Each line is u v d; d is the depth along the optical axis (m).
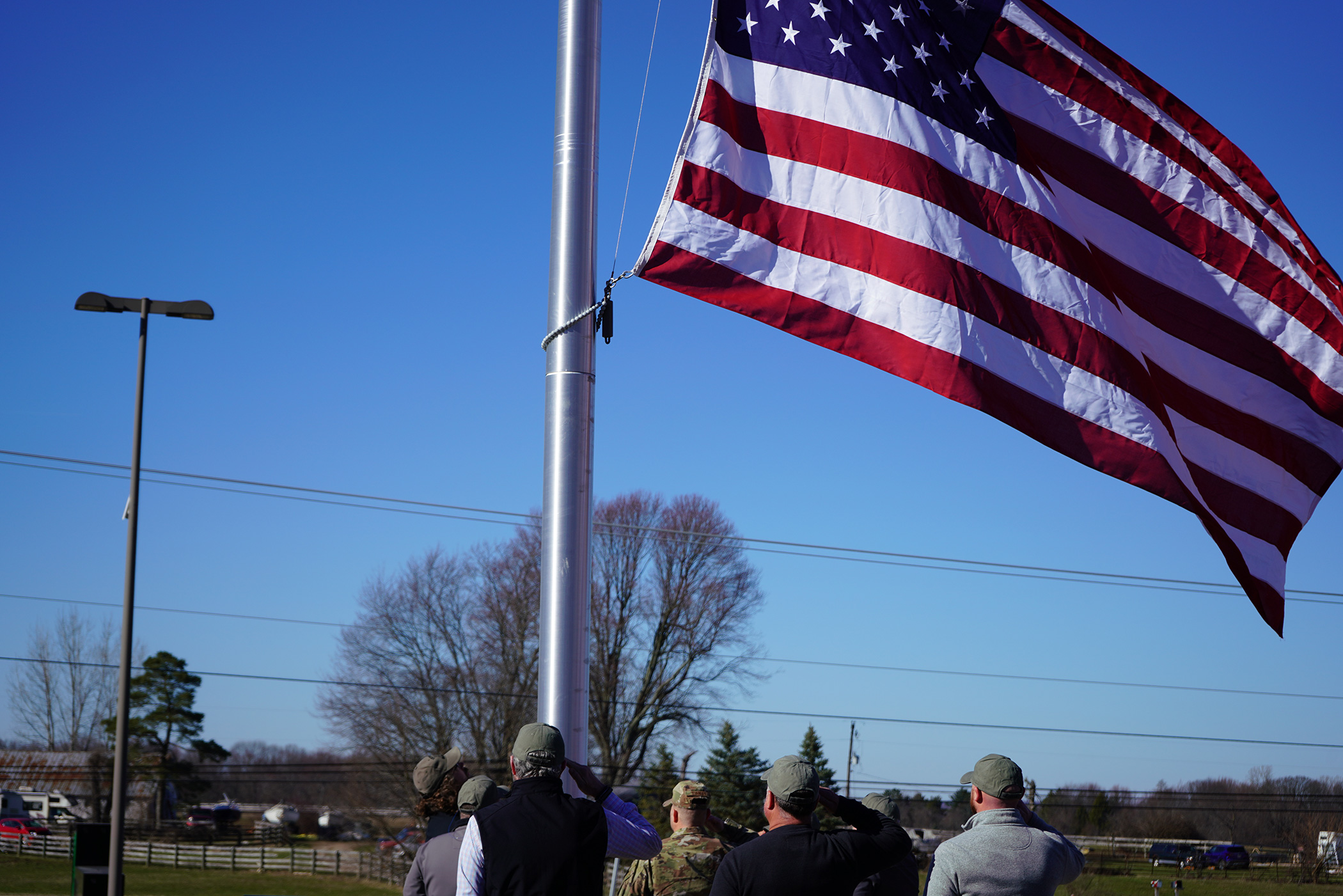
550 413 5.28
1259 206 7.10
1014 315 6.20
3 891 34.16
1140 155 7.02
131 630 18.12
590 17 5.51
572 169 5.41
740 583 44.75
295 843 59.09
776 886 3.65
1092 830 55.38
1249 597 6.98
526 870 3.46
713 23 6.08
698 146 5.93
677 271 5.78
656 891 4.71
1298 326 7.09
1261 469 7.04
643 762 44.38
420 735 42.88
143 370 18.94
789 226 6.02
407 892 3.99
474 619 43.97
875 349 5.97
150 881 40.09
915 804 41.88
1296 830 56.50
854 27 6.37
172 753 58.88
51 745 60.94
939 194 6.25
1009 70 6.85
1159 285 7.02
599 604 43.94
